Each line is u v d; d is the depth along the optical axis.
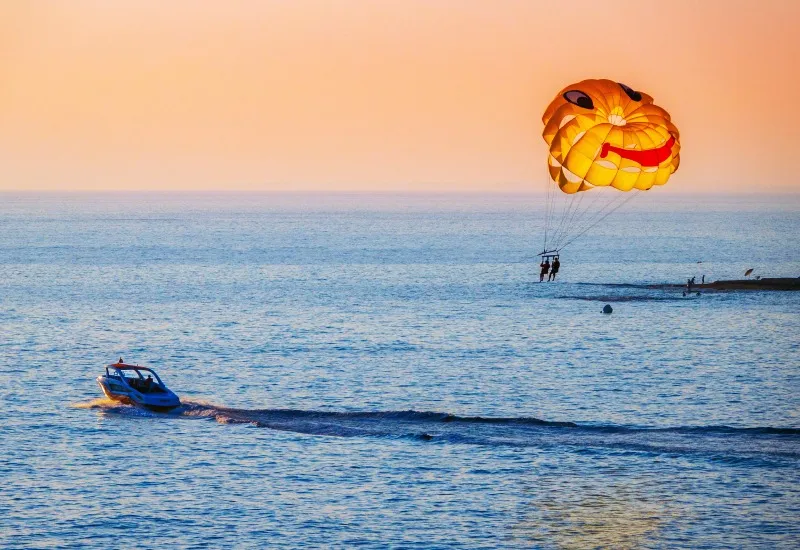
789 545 106.56
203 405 159.00
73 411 156.38
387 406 164.12
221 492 121.12
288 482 124.12
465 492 120.88
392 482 123.88
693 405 165.50
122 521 112.75
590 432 143.62
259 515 114.56
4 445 138.25
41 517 113.75
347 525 112.00
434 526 111.81
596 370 197.25
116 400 159.25
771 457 131.12
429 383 182.88
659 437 140.75
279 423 148.25
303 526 111.75
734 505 116.12
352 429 144.62
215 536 109.12
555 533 109.69
